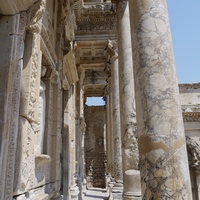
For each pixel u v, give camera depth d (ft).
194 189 56.44
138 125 12.78
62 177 32.17
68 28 33.88
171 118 11.89
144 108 12.45
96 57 51.44
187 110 58.70
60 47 25.71
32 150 13.67
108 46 42.73
